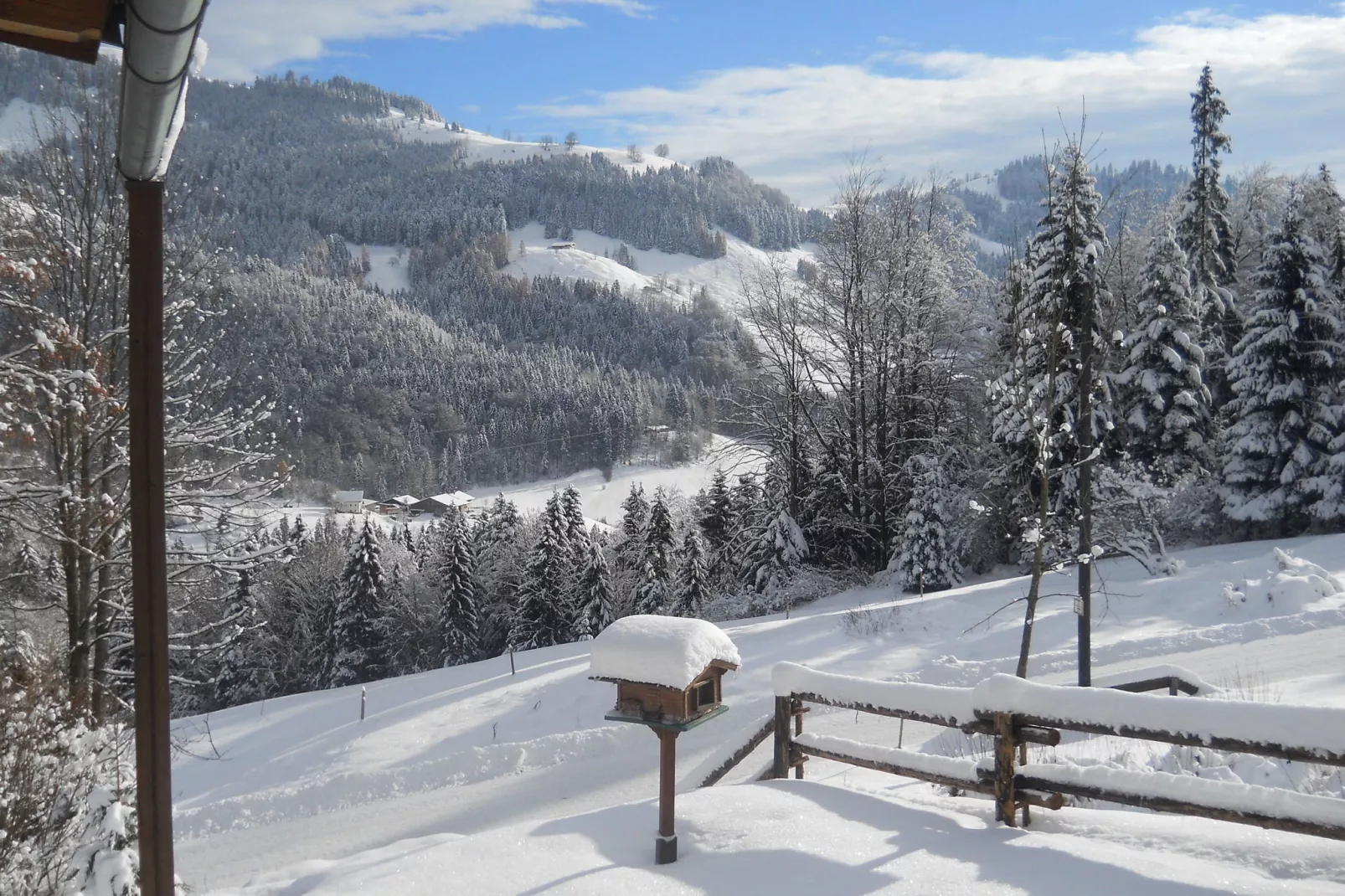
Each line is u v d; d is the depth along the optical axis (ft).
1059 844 17.15
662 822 17.95
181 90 9.96
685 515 159.22
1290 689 42.86
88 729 28.48
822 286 109.70
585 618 146.92
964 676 55.77
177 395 45.16
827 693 22.24
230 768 55.62
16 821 21.24
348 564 154.81
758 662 60.49
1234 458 95.50
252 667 149.89
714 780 26.02
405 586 169.37
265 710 76.64
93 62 11.53
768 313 109.50
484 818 39.60
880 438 107.14
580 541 156.25
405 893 16.55
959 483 105.19
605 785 42.27
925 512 93.71
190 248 44.27
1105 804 23.94
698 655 18.03
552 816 39.09
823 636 66.39
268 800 43.14
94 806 20.56
